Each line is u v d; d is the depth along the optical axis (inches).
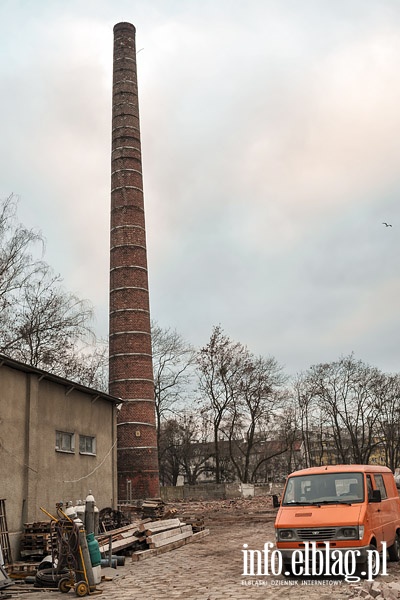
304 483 523.5
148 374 1712.6
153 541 692.7
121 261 1765.5
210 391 2412.6
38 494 766.5
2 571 510.9
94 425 978.7
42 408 805.2
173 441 2842.0
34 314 1434.5
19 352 1414.9
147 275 1796.3
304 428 2935.5
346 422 2704.2
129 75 1930.4
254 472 2455.7
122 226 1788.9
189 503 1764.3
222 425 2596.0
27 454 752.3
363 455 2704.2
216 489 2021.4
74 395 913.5
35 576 525.7
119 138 1862.7
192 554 682.8
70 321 1454.2
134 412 1662.2
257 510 1475.1
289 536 482.9
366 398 2694.4
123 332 1716.3
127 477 1624.0
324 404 2736.2
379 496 502.0
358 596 375.2
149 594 444.8
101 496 976.3
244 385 2386.8
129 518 1010.1
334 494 505.0
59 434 861.8
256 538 821.9
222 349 2417.6
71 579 480.4
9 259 1244.5
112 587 489.1
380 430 2746.1
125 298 1739.7
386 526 525.7
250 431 2472.9
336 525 470.3
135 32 2007.9
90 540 508.1
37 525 691.4
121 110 1888.5
